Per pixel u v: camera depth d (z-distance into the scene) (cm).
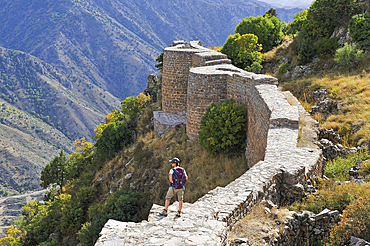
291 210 777
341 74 2372
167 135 2542
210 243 520
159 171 2242
